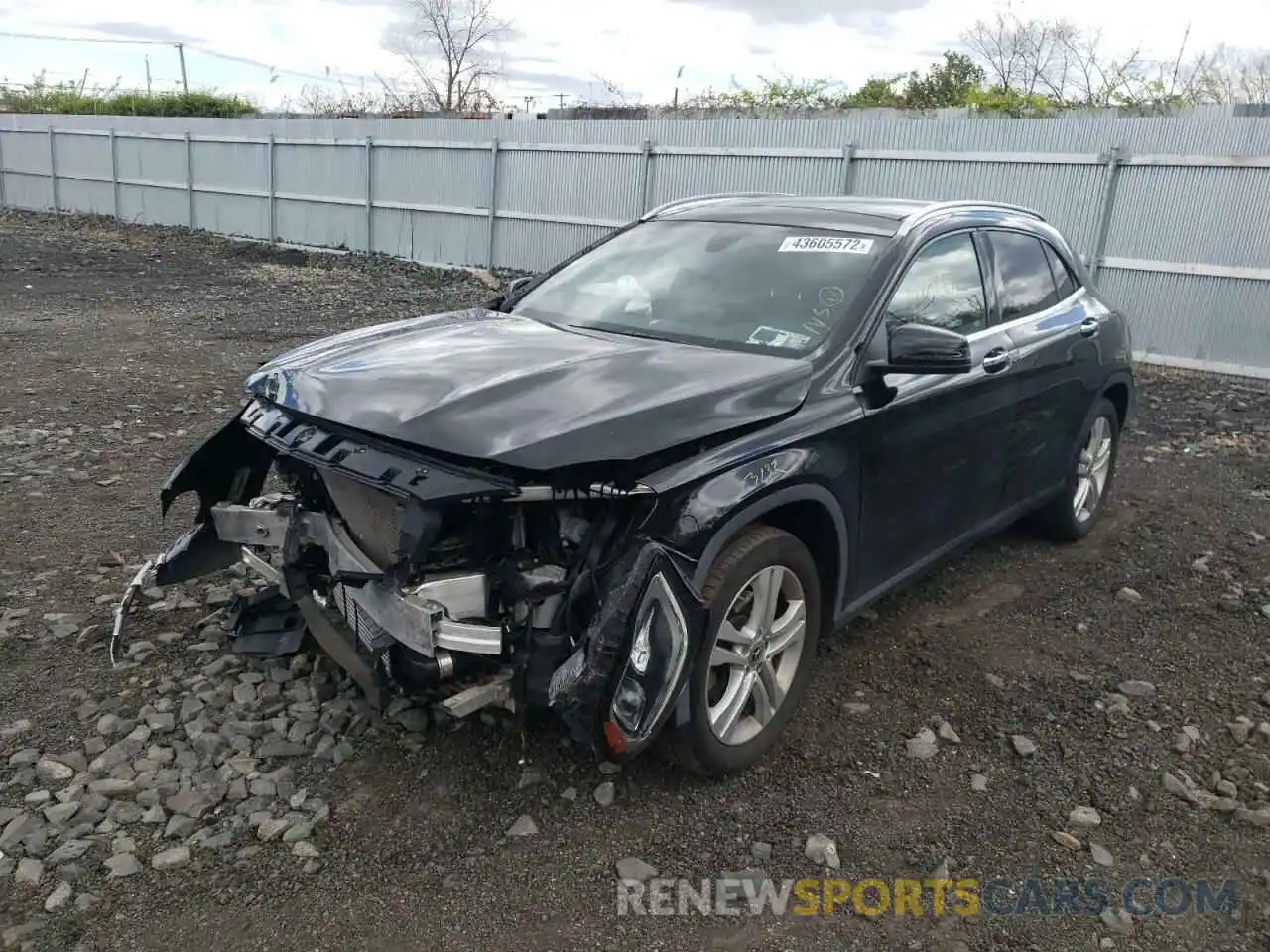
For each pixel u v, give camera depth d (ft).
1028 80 76.84
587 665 9.64
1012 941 9.30
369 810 10.52
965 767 11.94
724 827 10.62
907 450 13.16
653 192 51.85
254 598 13.93
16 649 13.41
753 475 10.72
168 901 9.19
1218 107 38.19
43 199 100.37
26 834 9.93
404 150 63.98
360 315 44.70
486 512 10.27
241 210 78.02
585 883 9.71
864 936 9.28
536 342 12.82
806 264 13.91
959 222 15.35
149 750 11.31
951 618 15.94
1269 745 12.60
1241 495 22.86
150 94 113.80
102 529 17.84
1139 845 10.69
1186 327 37.58
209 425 25.30
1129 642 15.37
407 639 10.03
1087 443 19.17
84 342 35.78
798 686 12.12
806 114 51.90
